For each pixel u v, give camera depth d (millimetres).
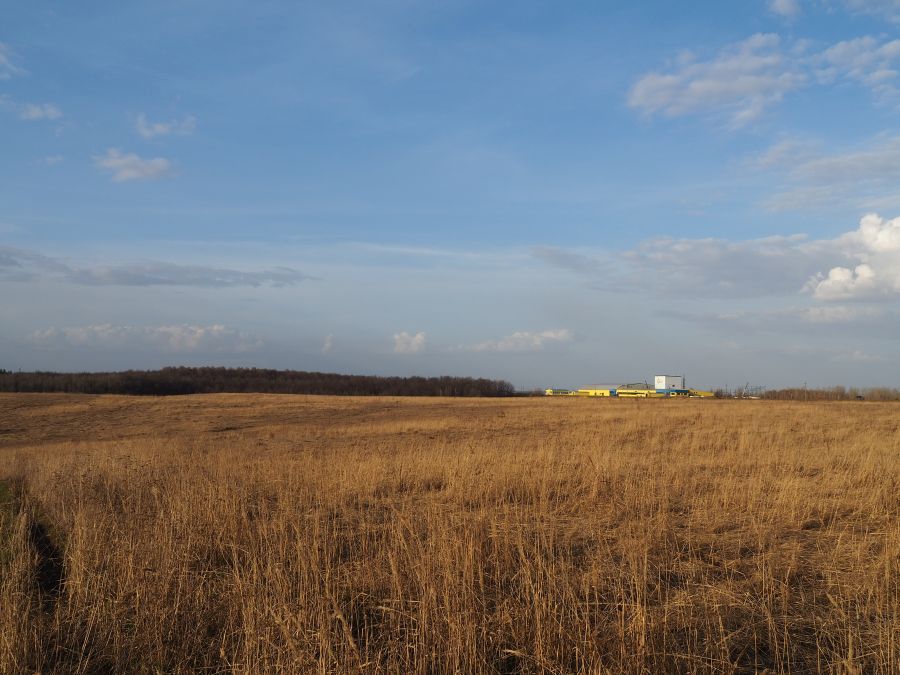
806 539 8805
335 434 29875
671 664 5262
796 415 35094
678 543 8625
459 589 6207
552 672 5129
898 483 11719
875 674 5039
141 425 39562
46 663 5684
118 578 7016
